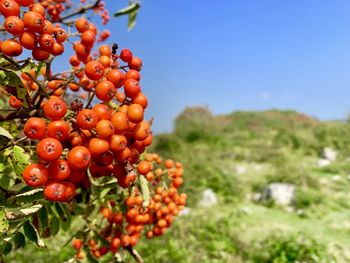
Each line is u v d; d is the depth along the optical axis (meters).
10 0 0.14
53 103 0.13
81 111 0.13
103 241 0.22
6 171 0.15
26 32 0.14
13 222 0.16
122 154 0.14
